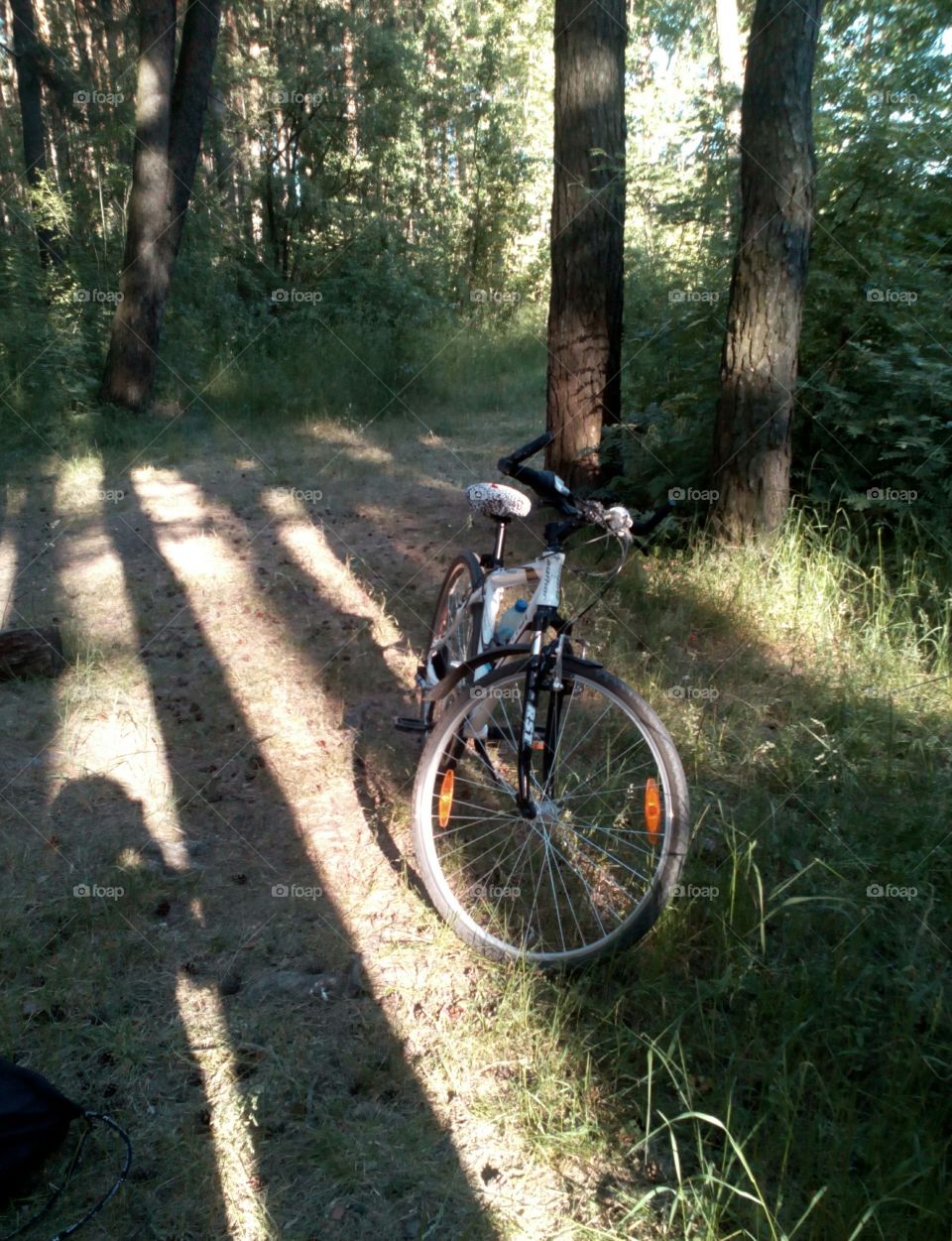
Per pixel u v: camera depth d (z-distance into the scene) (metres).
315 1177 2.26
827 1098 2.26
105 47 16.61
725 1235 2.05
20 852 3.50
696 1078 2.44
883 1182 2.02
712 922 2.95
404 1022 2.72
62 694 4.75
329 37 18.88
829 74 6.22
